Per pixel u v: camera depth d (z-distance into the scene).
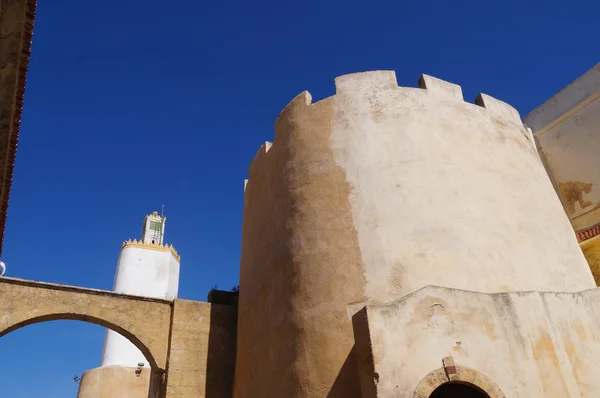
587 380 7.11
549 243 10.14
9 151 5.66
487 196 10.12
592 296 7.95
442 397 8.13
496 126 11.65
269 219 11.59
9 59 5.07
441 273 8.82
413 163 10.12
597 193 13.98
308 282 9.48
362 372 6.89
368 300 8.71
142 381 20.77
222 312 13.38
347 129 10.83
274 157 12.23
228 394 12.38
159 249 32.66
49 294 12.01
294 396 8.67
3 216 6.50
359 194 9.90
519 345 7.08
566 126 15.35
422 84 11.65
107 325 12.48
